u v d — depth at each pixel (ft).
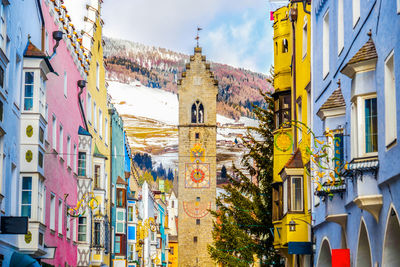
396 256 65.26
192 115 367.25
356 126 70.23
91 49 167.53
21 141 97.14
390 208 63.52
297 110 127.34
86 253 146.61
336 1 88.89
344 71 72.38
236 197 169.17
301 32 120.37
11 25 90.07
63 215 128.77
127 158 247.29
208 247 169.89
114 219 203.62
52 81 119.34
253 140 170.30
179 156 363.15
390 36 62.49
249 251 164.35
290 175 119.85
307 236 117.50
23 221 82.89
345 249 79.71
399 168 59.77
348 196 78.28
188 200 361.51
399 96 59.77
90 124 164.55
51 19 121.08
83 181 144.87
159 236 397.19
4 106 86.07
